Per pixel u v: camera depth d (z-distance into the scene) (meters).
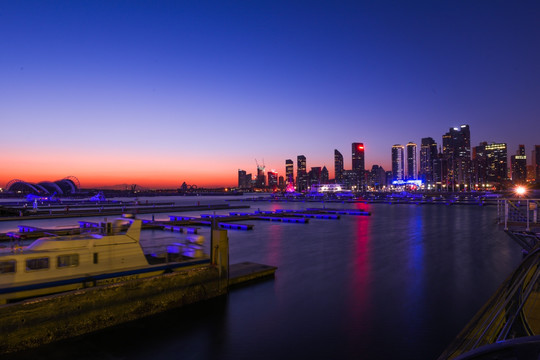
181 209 109.94
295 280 25.19
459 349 10.78
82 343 14.66
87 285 17.58
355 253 36.91
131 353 14.29
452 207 138.12
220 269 20.70
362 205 161.50
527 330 9.63
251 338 15.88
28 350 13.49
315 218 83.81
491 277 26.47
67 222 73.00
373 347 15.19
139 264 19.45
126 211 97.19
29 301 13.69
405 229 60.09
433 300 21.08
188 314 18.14
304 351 14.80
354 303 20.45
